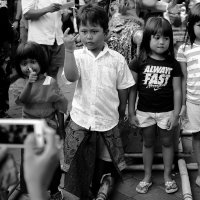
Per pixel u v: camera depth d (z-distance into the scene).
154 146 3.12
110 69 2.46
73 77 2.38
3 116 4.04
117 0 3.30
